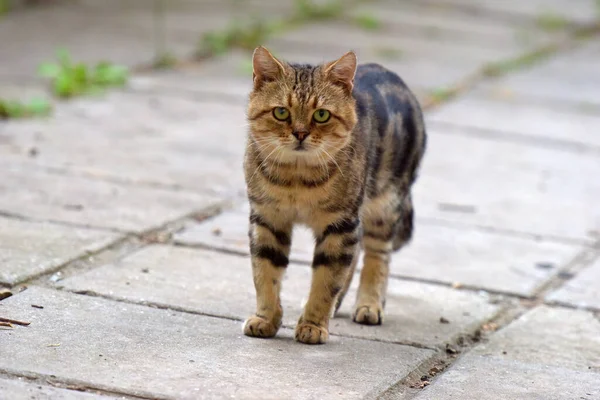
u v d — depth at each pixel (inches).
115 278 238.4
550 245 296.4
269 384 184.2
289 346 207.8
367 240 238.4
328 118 210.4
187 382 181.6
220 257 263.1
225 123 404.8
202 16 615.5
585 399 191.6
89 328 204.8
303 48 549.0
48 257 245.4
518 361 212.1
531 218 320.5
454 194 340.8
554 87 518.0
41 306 214.5
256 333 210.8
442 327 229.9
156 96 438.0
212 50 533.6
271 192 212.4
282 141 207.6
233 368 191.0
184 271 249.4
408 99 251.8
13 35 522.9
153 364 189.0
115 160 342.6
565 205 337.1
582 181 366.6
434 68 531.8
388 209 238.4
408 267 270.4
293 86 209.9
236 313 224.5
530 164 383.6
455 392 190.7
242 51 545.0
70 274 238.7
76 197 297.9
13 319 205.2
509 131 427.2
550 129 435.8
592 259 287.1
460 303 247.8
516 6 731.4
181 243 270.7
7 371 179.8
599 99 497.7
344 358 203.2
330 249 215.0
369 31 616.4
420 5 713.0
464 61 555.8
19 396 169.0
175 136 381.1
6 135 360.5
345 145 213.0
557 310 247.1
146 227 278.2
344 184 212.4
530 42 624.7
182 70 490.3
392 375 195.5
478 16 693.9
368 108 231.3
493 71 542.0
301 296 243.3
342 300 240.2
